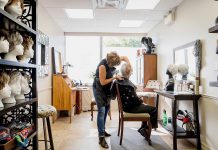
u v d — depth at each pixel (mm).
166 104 4059
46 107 2227
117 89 2928
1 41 1272
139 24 4996
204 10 2689
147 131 3109
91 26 5242
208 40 2594
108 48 6121
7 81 1366
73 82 5344
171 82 3316
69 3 3508
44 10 3820
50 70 4262
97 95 2904
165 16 4176
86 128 3842
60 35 5352
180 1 3398
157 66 4867
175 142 2672
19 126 1611
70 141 3074
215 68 2434
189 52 3105
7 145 1271
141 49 5520
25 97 1775
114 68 3014
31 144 1785
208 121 2600
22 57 1602
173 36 3809
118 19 4547
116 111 5695
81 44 6082
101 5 3609
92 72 5984
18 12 1399
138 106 2986
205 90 2664
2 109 1212
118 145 2895
